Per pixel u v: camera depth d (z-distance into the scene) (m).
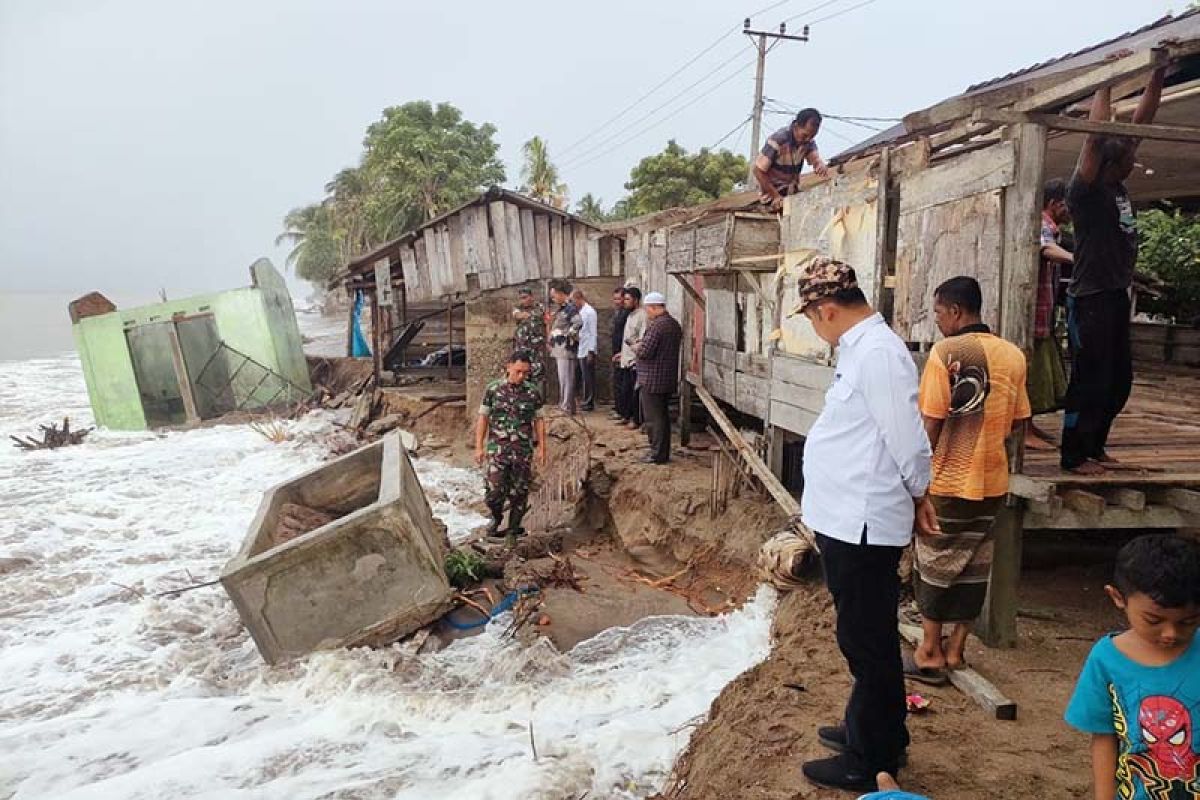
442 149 41.00
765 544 6.46
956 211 4.80
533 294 14.70
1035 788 3.35
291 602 6.55
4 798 4.70
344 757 4.95
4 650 6.85
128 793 4.58
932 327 5.05
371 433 15.23
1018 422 4.38
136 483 12.47
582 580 8.13
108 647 6.91
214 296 17.69
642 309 11.50
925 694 4.16
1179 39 3.62
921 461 2.99
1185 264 10.54
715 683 5.54
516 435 8.84
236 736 5.43
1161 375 9.01
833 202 6.41
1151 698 2.25
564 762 4.48
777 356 7.48
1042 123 4.20
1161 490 4.41
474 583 7.89
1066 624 4.96
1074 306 4.59
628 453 10.22
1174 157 7.14
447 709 5.52
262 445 15.23
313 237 64.69
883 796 2.76
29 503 11.29
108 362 17.17
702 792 3.83
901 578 5.53
